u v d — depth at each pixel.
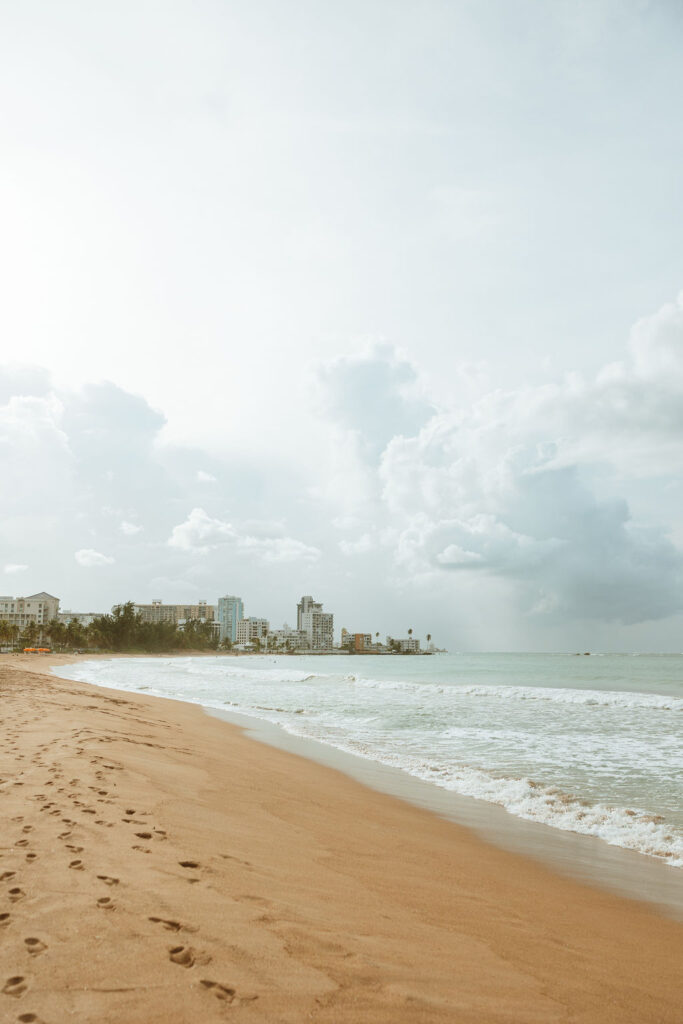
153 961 3.54
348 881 6.00
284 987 3.46
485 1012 3.59
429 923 5.12
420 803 10.68
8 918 3.92
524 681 52.22
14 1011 2.93
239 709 25.30
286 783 11.12
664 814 10.17
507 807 10.56
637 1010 3.96
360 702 29.41
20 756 9.51
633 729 20.16
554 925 5.61
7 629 159.38
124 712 19.53
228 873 5.44
